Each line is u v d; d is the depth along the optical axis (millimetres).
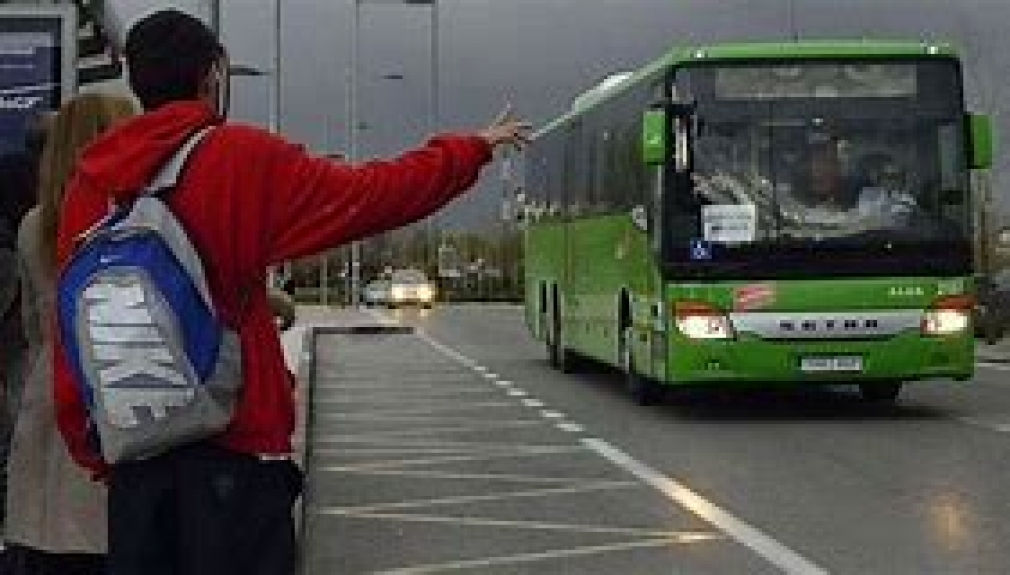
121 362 3402
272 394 3641
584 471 13469
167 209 3533
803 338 16391
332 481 13109
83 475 4723
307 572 9148
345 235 3635
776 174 16484
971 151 16578
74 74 10820
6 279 5574
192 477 3545
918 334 16469
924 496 11766
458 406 20047
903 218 16500
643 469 13461
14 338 5641
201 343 3467
